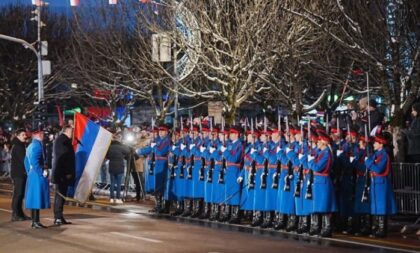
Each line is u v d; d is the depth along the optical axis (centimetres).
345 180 1373
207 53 2248
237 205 1528
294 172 1391
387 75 1698
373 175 1310
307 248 1195
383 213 1298
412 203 1437
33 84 4300
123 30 2969
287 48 1972
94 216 1672
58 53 4100
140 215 1695
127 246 1205
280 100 2370
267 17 2034
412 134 1478
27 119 4419
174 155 1689
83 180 1670
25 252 1153
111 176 1997
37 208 1445
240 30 2064
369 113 1542
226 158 1540
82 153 1675
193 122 1814
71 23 3891
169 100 2875
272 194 1445
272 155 1447
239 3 2127
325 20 1606
